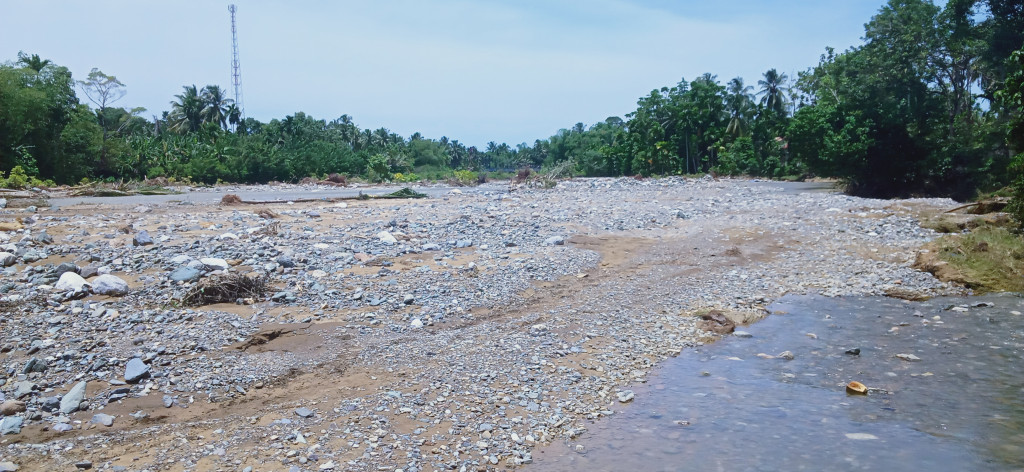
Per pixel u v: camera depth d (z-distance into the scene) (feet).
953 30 133.08
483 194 110.52
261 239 49.19
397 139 441.27
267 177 233.96
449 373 26.58
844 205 76.79
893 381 26.58
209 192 134.51
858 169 133.39
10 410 22.22
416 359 28.14
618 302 38.50
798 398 24.93
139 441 20.66
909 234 56.49
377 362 27.71
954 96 149.48
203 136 260.83
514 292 39.24
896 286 43.11
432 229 58.29
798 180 194.08
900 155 132.46
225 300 34.71
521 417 22.97
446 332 31.94
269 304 34.63
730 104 290.56
